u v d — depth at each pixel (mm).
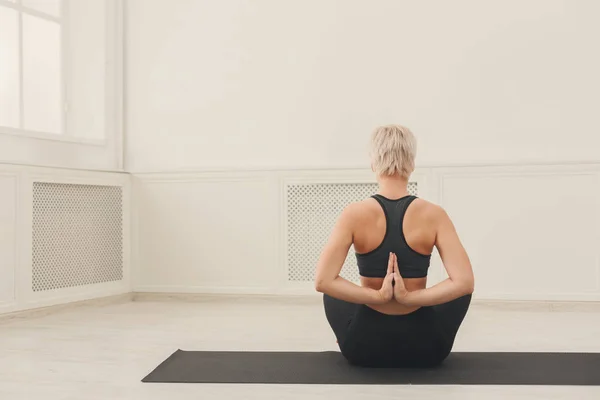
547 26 4062
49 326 3463
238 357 2602
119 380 2273
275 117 4434
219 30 4527
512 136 4102
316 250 4281
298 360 2525
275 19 4438
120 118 4641
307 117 4383
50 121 4375
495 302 4008
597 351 2689
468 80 4156
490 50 4129
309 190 4289
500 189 4012
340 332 2289
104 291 4332
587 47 4012
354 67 4316
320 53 4363
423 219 2197
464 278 2143
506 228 4000
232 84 4504
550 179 3951
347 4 4324
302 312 3904
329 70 4352
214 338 3072
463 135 4164
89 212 4273
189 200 4453
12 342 3012
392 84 4262
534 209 3969
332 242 2186
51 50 4391
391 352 2283
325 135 4355
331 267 2170
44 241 3953
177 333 3215
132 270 4547
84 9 4539
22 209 3777
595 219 3896
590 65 4008
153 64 4629
